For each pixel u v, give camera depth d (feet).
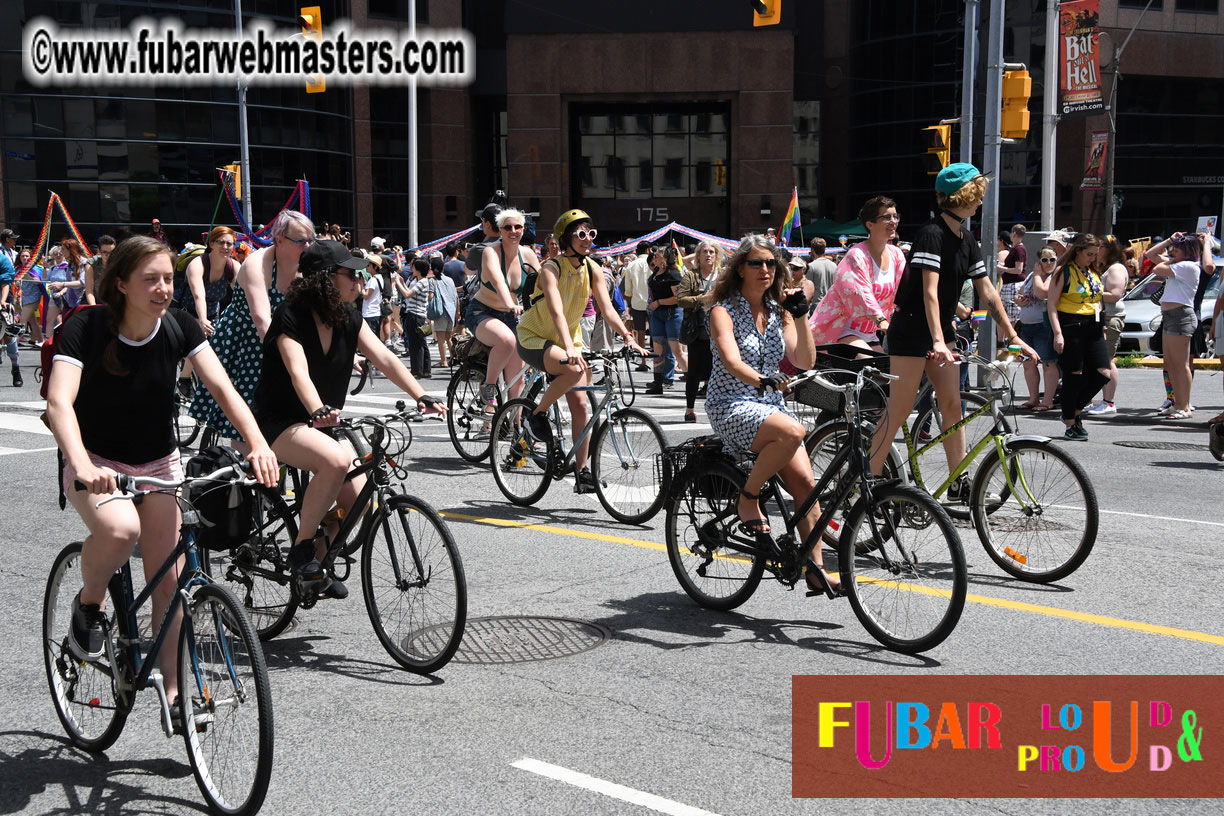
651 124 181.37
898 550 17.29
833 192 184.03
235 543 15.57
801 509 18.26
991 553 21.84
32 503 28.60
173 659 13.32
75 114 133.90
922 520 17.03
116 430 13.69
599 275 26.96
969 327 47.91
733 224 168.96
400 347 84.12
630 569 22.38
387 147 162.61
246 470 15.35
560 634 18.38
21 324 73.72
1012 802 12.46
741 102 165.99
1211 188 165.68
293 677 16.56
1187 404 44.32
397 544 16.96
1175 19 161.89
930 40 163.12
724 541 19.12
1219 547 23.82
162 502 13.92
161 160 137.90
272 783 13.05
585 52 166.81
